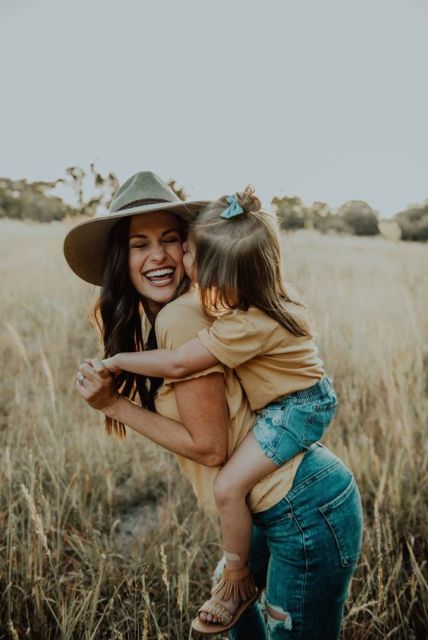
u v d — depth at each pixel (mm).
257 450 1550
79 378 1663
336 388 4121
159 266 1775
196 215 1757
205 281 1567
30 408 4004
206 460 1568
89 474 3215
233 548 1575
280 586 1586
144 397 1907
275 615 1617
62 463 3152
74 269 2018
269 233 1580
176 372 1500
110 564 2545
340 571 1563
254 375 1610
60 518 2727
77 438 3438
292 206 13305
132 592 2365
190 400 1514
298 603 1570
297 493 1538
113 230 1817
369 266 7871
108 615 2191
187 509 3055
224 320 1514
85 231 1830
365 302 5387
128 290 1863
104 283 1854
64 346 5316
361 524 1646
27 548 2508
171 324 1541
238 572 1603
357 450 3213
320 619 1596
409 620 2225
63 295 6871
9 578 2336
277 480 1543
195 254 1631
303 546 1528
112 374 1654
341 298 5016
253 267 1533
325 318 4473
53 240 11516
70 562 2646
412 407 3490
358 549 1620
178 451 1582
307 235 9320
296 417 1583
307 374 1625
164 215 1771
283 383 1603
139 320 1935
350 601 2297
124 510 3217
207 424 1524
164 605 2369
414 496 2877
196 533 2746
